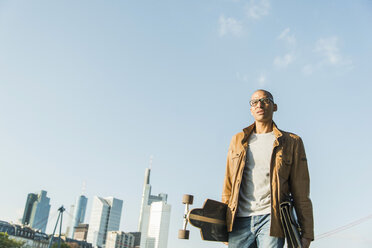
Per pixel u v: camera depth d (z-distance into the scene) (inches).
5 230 5265.8
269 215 118.0
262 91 139.9
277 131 131.9
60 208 3186.5
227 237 127.6
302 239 116.4
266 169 125.6
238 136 141.4
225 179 140.4
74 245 6353.3
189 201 120.3
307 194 122.7
